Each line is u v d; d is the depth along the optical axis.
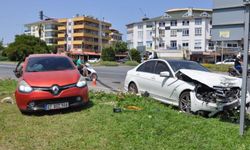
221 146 5.58
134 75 11.06
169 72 9.32
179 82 8.70
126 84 11.53
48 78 8.04
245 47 5.98
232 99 7.64
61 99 7.89
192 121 7.24
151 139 5.85
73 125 6.84
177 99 8.73
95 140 5.83
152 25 101.00
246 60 5.99
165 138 5.93
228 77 8.30
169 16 97.62
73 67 9.29
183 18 93.69
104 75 26.94
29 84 7.84
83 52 113.88
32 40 86.81
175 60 9.92
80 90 8.14
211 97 7.66
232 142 5.78
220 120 7.66
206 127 6.74
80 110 8.33
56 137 6.05
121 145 5.56
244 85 6.08
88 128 6.59
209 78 7.96
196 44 92.44
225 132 6.40
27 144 5.70
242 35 6.43
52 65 9.10
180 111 8.41
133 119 7.22
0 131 6.47
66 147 5.52
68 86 7.96
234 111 7.83
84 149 5.42
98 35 126.31
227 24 6.67
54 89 7.78
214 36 6.93
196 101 7.85
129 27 111.06
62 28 124.12
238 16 6.49
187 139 5.90
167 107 8.93
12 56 83.06
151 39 101.50
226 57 86.69
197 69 9.45
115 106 8.77
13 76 24.00
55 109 7.98
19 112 8.23
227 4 6.66
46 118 7.52
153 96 9.93
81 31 118.75
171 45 96.62
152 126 6.65
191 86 8.17
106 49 86.06
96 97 10.23
